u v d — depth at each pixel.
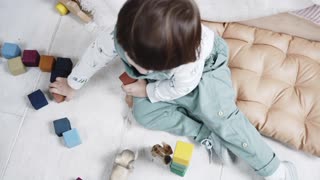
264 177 1.00
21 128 1.07
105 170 1.03
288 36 1.12
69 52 1.16
